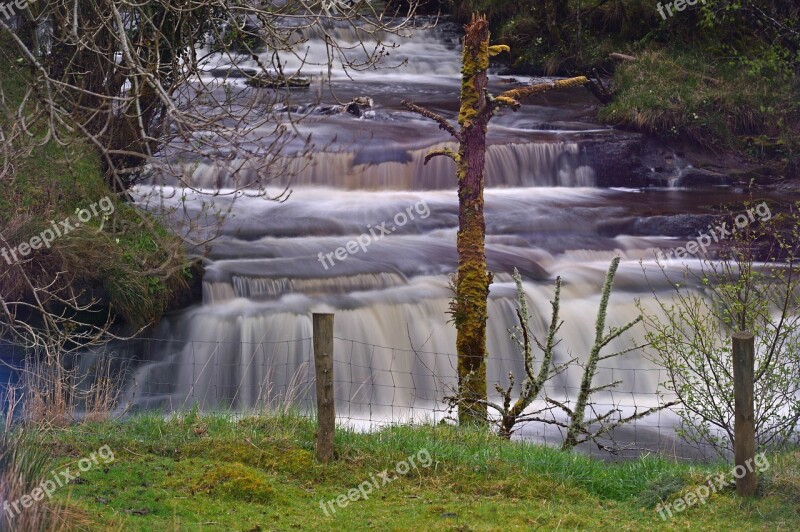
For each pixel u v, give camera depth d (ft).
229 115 21.15
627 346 44.21
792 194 69.26
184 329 40.34
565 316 45.19
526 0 97.30
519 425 36.24
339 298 43.60
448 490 23.30
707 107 77.71
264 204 55.26
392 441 25.68
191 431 25.98
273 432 25.75
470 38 31.48
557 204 63.57
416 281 46.88
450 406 31.68
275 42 24.26
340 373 40.22
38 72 21.66
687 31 90.02
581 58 91.20
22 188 36.99
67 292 36.83
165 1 24.57
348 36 93.40
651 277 50.29
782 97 79.41
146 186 52.11
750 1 82.94
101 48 25.93
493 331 43.73
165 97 19.19
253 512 21.07
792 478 23.22
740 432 22.65
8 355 34.01
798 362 30.81
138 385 37.93
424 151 64.34
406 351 41.86
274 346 40.40
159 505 20.95
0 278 32.55
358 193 61.16
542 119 79.41
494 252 53.21
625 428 36.65
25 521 17.60
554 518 21.57
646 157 74.08
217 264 45.34
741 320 28.94
